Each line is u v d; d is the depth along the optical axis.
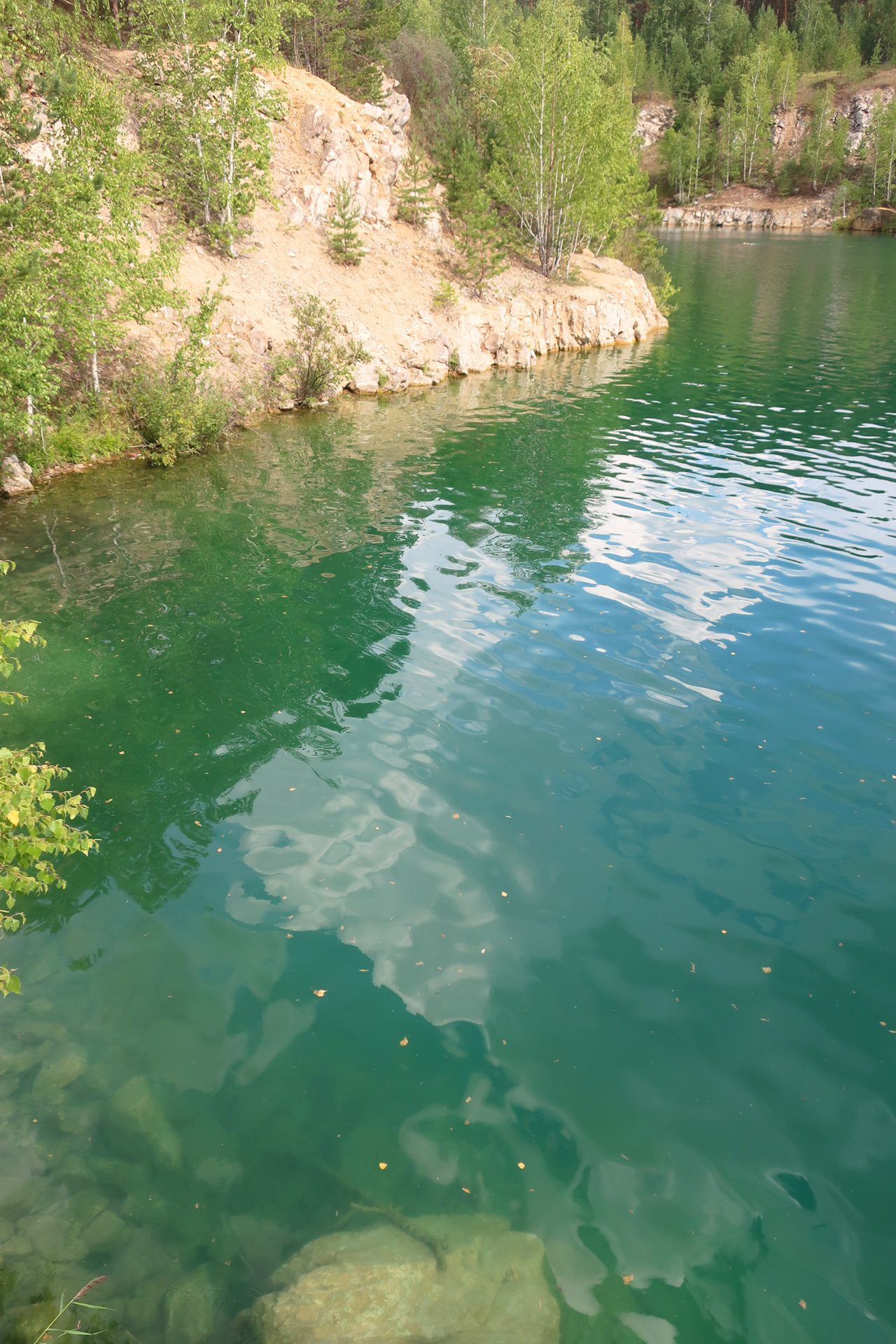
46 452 21.36
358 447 24.56
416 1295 4.58
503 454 23.66
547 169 42.34
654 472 21.97
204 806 9.06
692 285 62.66
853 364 36.00
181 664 12.12
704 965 7.04
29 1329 4.37
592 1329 4.46
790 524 17.94
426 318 35.56
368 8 41.81
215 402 24.33
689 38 149.88
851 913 7.58
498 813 8.94
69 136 21.48
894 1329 4.50
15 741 10.20
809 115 130.62
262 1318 4.45
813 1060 6.19
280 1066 6.10
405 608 13.97
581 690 11.39
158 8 28.66
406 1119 5.70
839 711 10.80
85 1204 5.10
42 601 14.33
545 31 41.16
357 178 36.78
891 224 106.62
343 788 9.35
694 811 8.96
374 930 7.37
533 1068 6.11
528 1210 5.11
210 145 30.14
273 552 16.48
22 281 18.73
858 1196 5.23
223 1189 5.21
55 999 6.68
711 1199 5.20
